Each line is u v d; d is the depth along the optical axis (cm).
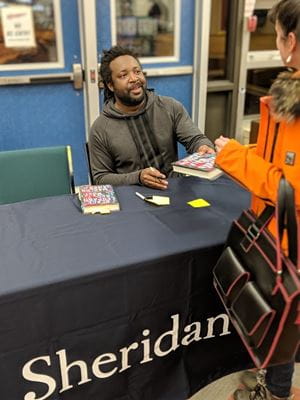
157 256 120
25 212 148
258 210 118
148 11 302
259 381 144
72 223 140
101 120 197
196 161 166
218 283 119
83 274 112
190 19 317
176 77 330
